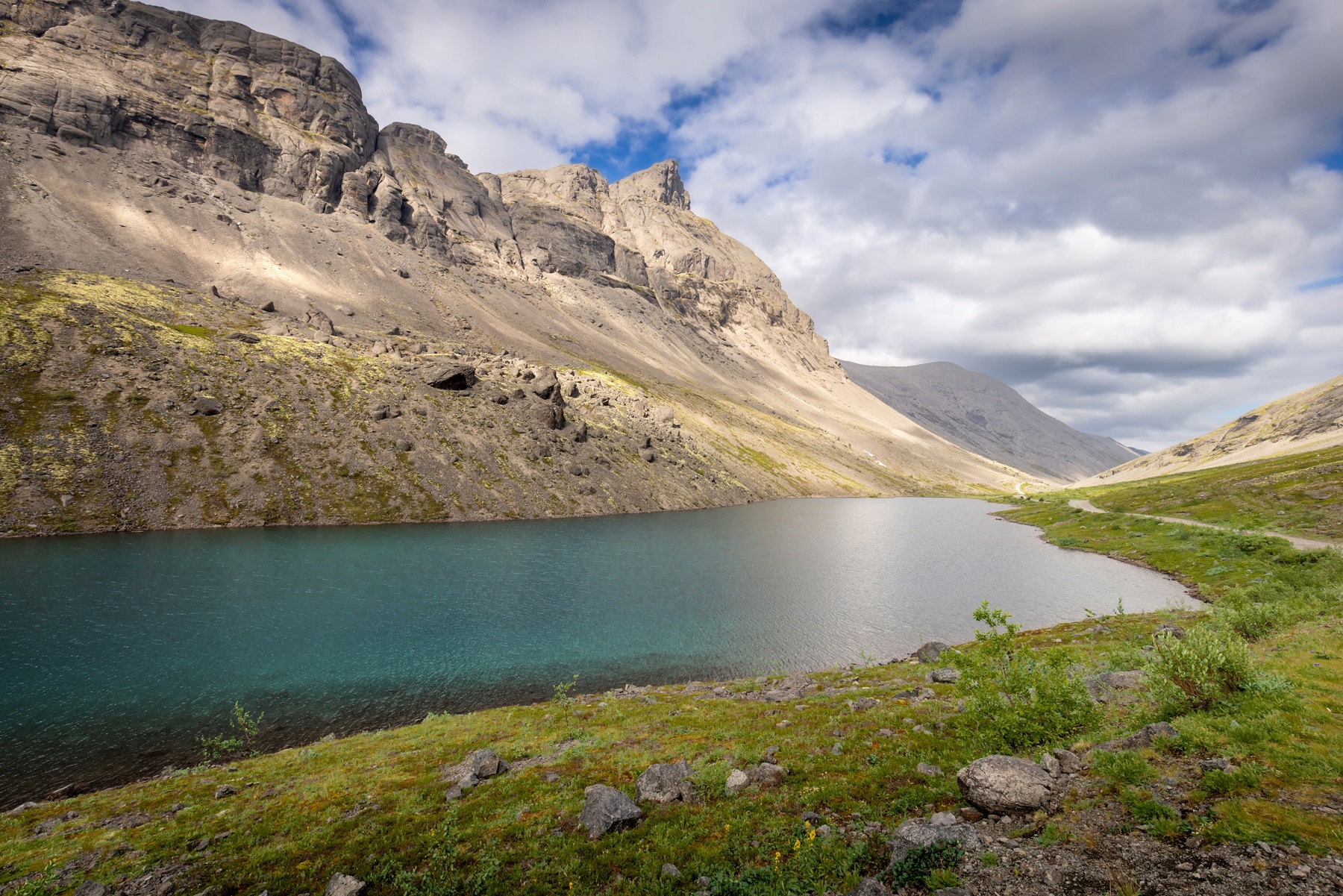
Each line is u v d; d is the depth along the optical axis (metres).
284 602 52.75
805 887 9.88
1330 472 105.00
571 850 12.38
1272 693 13.67
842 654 43.12
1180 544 80.50
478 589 60.41
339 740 26.19
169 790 19.72
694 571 73.31
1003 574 74.06
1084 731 14.49
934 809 12.03
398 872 12.08
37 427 86.31
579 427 156.88
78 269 149.88
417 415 128.88
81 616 46.41
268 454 102.06
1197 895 7.82
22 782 24.55
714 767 16.16
